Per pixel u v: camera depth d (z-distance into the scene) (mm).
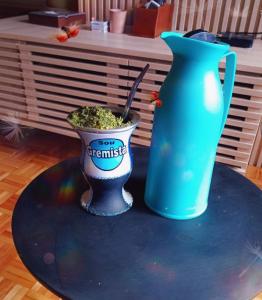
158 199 627
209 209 660
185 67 539
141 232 593
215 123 559
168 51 1162
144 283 492
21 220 611
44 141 1745
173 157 579
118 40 1312
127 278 499
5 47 1376
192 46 504
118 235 584
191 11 1440
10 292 938
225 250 560
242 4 1365
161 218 630
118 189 631
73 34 1291
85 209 638
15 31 1382
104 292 475
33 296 931
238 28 1418
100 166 590
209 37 555
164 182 606
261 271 520
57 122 1459
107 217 626
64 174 754
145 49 1184
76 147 1700
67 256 534
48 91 1410
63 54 1282
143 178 750
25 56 1354
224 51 517
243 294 480
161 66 1147
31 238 569
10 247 1075
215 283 496
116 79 1247
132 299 466
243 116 1137
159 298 469
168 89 556
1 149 1656
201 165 586
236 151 1211
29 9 1977
